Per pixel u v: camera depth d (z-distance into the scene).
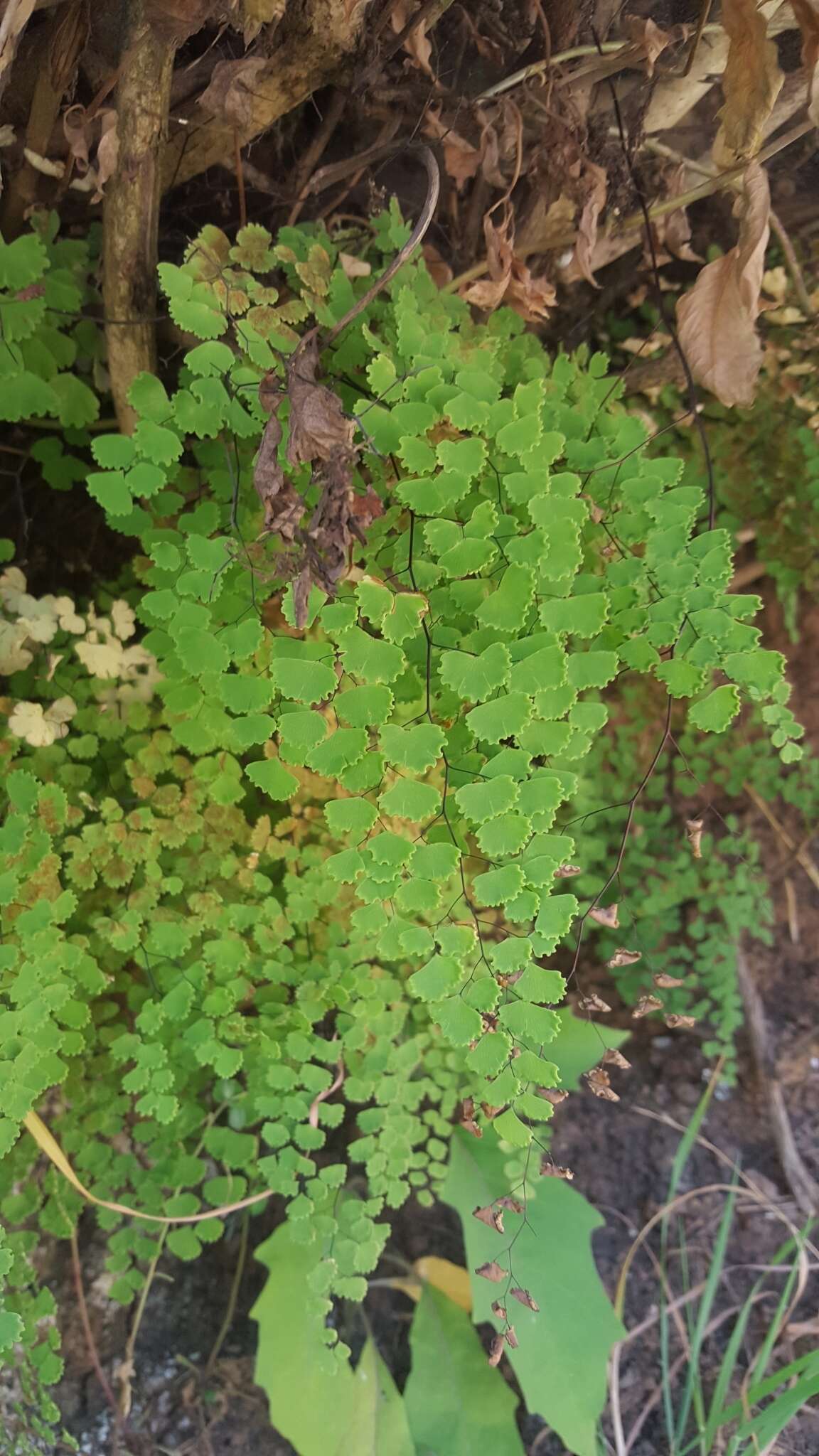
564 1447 0.34
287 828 0.27
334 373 0.21
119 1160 0.28
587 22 0.22
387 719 0.19
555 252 0.27
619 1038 0.34
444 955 0.18
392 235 0.21
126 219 0.21
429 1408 0.32
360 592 0.17
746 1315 0.34
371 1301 0.36
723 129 0.20
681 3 0.22
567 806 0.36
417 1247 0.37
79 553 0.32
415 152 0.24
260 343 0.18
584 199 0.23
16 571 0.25
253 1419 0.34
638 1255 0.38
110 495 0.18
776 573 0.35
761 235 0.20
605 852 0.37
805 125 0.21
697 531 0.33
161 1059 0.25
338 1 0.19
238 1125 0.32
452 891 0.28
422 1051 0.29
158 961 0.26
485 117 0.23
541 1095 0.20
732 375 0.21
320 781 0.27
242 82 0.20
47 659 0.27
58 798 0.23
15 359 0.19
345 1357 0.25
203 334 0.18
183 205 0.27
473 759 0.19
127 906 0.25
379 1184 0.26
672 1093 0.41
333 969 0.26
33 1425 0.29
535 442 0.18
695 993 0.42
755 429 0.32
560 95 0.23
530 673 0.17
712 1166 0.40
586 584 0.19
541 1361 0.29
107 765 0.27
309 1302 0.25
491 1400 0.32
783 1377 0.30
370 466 0.20
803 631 0.42
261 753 0.28
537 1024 0.18
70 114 0.20
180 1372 0.34
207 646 0.19
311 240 0.21
